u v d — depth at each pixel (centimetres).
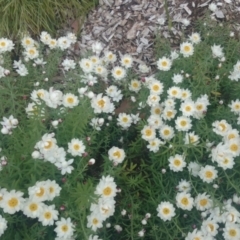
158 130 68
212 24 82
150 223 60
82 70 73
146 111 72
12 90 65
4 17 84
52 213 52
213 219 56
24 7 83
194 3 86
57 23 87
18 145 56
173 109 67
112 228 62
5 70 62
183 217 61
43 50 83
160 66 73
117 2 89
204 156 64
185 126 63
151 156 65
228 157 58
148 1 88
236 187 57
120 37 86
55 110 61
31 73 75
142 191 64
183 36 80
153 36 85
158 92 69
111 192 54
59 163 53
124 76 74
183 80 73
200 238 55
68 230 52
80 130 60
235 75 70
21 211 57
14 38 84
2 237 53
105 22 87
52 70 76
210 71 75
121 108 75
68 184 54
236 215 56
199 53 75
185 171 63
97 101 63
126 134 72
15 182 52
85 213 53
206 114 69
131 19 87
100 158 70
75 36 82
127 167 69
